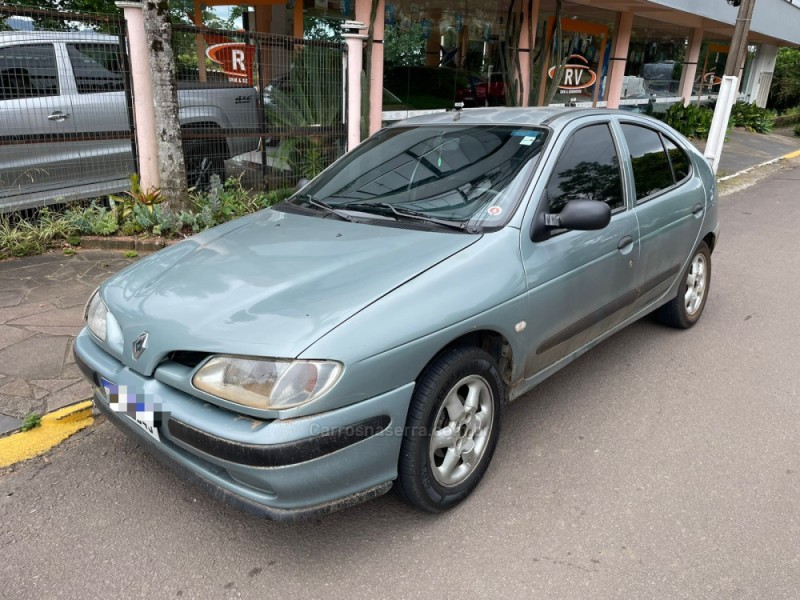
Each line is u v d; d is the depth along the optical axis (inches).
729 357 173.3
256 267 109.2
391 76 379.2
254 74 290.2
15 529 104.7
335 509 91.8
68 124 247.8
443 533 105.0
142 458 124.3
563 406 146.3
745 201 408.5
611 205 141.4
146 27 231.3
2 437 127.1
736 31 374.9
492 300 107.0
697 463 124.7
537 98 471.8
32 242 235.6
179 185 251.3
